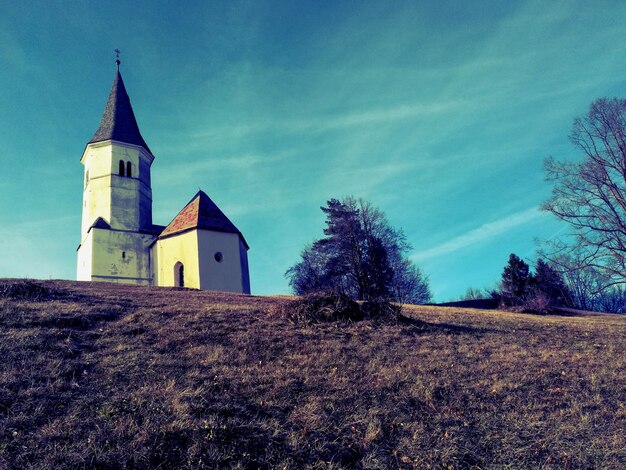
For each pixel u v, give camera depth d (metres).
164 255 31.58
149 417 7.05
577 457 6.93
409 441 7.16
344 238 45.41
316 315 14.25
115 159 38.12
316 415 7.62
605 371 10.77
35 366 8.74
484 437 7.40
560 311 31.56
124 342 10.74
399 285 46.00
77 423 6.81
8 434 6.41
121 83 43.22
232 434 6.89
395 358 10.89
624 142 29.05
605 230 28.41
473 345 12.66
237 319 13.78
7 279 17.98
